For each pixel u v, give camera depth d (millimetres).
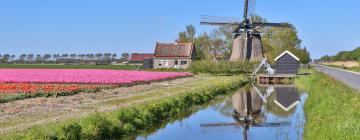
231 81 50125
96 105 24469
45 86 33906
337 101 21953
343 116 16828
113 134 17375
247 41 73875
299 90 45750
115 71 67125
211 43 115688
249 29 73938
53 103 25203
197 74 72625
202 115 26156
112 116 18438
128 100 27422
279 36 98750
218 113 27219
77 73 56969
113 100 27328
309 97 33000
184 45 100750
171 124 22359
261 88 49031
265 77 59844
